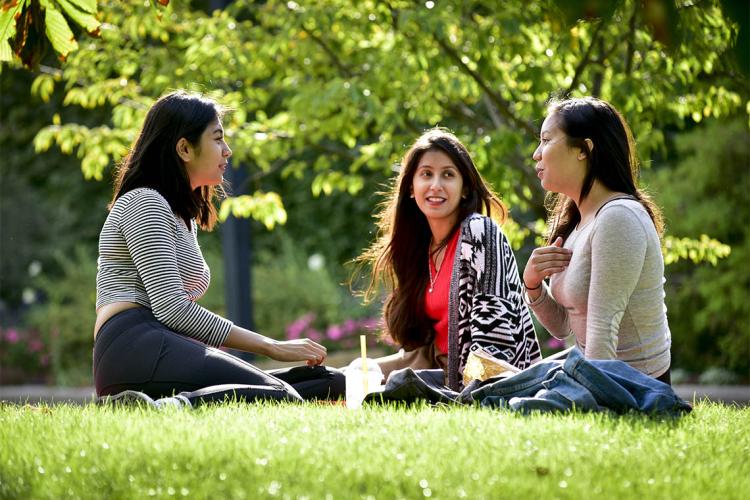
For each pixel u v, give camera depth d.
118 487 5.95
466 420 7.26
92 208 36.16
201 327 8.82
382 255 10.34
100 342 8.76
